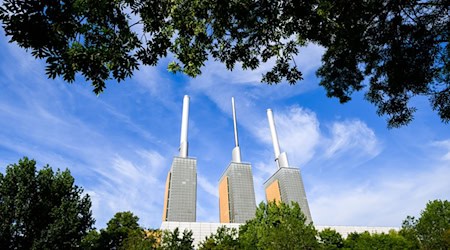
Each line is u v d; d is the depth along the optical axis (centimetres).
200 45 921
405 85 949
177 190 10088
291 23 840
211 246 3141
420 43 866
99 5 619
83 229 2820
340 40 905
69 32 569
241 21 850
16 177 2592
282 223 2809
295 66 966
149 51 742
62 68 587
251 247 2966
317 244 2647
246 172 11975
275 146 12975
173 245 2655
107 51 642
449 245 3650
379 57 953
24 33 519
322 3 782
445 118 955
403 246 3797
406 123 1052
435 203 4144
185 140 11631
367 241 3841
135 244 2697
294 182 11675
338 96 1192
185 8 829
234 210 10894
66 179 2925
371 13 825
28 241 2417
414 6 829
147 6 723
